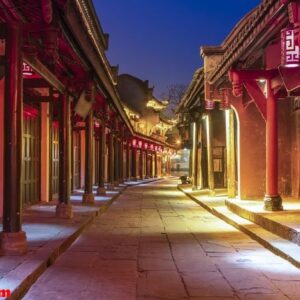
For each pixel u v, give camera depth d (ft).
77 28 33.99
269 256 30.22
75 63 43.70
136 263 28.50
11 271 23.30
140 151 171.01
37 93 56.18
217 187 92.02
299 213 41.04
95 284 23.54
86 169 60.29
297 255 27.91
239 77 44.04
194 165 96.99
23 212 48.37
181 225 46.11
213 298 21.34
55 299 20.99
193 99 89.20
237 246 33.96
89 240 36.83
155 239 37.47
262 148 58.18
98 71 50.44
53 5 27.12
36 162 58.29
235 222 43.32
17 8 26.48
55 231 36.40
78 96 48.62
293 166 57.82
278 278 24.72
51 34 27.78
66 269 26.63
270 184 43.24
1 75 35.91
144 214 56.34
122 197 85.20
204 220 50.08
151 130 207.72
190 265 27.99
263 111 44.16
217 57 68.49
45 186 59.98
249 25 38.09
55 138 67.36
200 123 94.12
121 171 122.42
